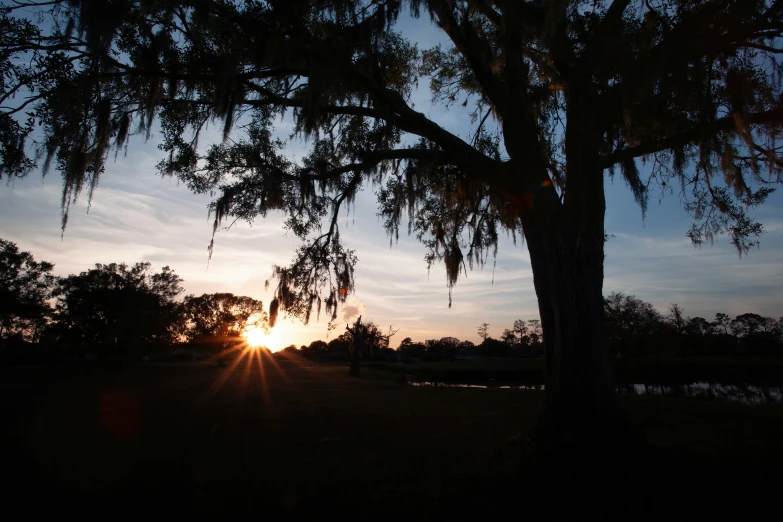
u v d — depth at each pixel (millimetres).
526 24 6223
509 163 6492
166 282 38125
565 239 5867
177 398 14227
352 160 7961
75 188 5914
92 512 4012
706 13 5164
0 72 5715
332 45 6266
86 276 34688
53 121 5855
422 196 8164
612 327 36906
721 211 7918
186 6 5652
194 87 6883
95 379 25078
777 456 5340
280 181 7383
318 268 8523
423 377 33219
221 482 4871
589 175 5902
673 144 6277
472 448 6195
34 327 39688
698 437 6578
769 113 5703
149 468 5492
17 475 5207
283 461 5781
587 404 5484
